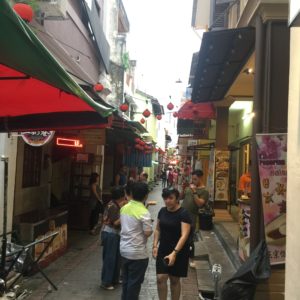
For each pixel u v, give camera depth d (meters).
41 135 7.56
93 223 12.59
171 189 5.77
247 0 7.18
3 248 5.68
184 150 31.55
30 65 2.83
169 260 5.48
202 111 16.08
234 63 8.56
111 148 21.52
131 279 5.79
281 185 6.02
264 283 6.11
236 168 17.58
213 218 14.26
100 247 10.70
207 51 7.70
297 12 3.19
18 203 9.56
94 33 14.05
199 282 7.64
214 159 15.89
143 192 5.95
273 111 6.39
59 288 7.18
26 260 6.55
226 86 10.68
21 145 9.66
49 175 11.79
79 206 12.91
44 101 5.03
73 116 5.51
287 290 4.21
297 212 3.94
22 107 5.27
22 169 9.77
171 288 5.85
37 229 8.09
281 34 6.43
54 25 10.56
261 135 6.05
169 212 5.82
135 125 14.89
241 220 8.01
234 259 8.41
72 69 9.21
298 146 3.98
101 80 17.00
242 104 15.12
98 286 7.39
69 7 11.88
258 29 6.61
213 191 16.00
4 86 4.60
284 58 6.41
